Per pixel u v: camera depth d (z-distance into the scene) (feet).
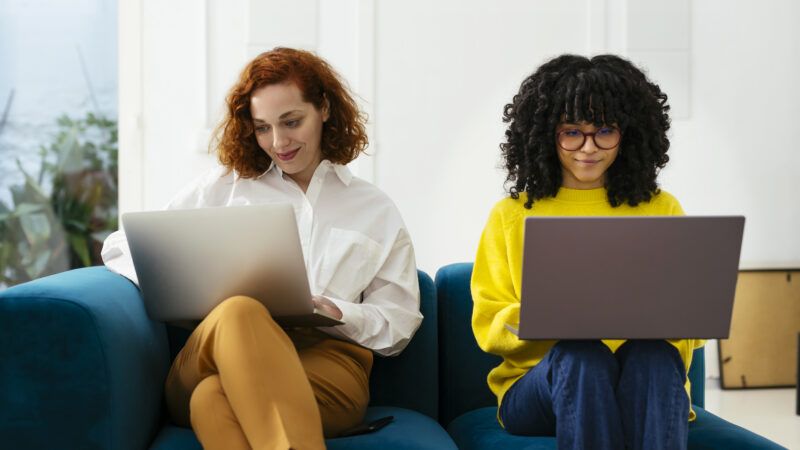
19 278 12.84
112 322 5.11
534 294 4.67
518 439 5.53
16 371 4.95
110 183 13.01
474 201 12.75
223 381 4.81
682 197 12.95
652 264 4.67
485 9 12.65
